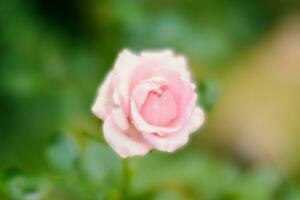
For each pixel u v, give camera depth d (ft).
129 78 2.09
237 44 4.50
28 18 3.66
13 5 3.64
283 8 4.83
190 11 4.24
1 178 2.39
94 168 2.51
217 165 3.16
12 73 3.42
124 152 2.07
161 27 3.53
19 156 3.39
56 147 2.49
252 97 4.24
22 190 2.39
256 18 4.69
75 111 3.39
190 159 3.18
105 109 2.10
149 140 2.06
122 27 3.56
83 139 2.67
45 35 3.64
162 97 2.08
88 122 3.34
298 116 4.21
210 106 2.42
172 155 3.19
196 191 3.07
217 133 4.09
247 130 4.11
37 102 3.42
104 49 3.59
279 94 4.29
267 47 4.59
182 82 2.09
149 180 2.95
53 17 3.76
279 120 4.17
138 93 2.07
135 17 3.54
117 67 2.12
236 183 3.06
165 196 2.94
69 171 2.48
